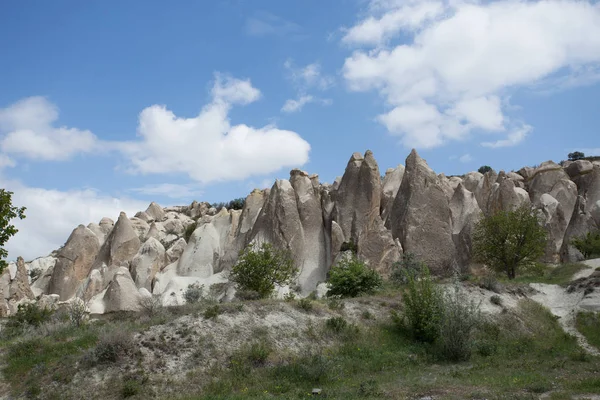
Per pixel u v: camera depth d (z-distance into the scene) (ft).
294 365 63.87
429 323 79.46
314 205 174.29
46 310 104.42
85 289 163.94
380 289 104.99
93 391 56.65
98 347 61.52
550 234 162.40
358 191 168.86
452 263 153.17
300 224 168.76
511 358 75.61
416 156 165.89
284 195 169.99
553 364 69.05
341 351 73.31
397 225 160.35
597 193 191.42
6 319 133.39
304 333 75.25
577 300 103.71
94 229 208.23
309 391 57.00
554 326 96.17
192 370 61.62
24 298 158.51
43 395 56.49
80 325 81.46
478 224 145.48
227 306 76.28
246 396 54.03
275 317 76.79
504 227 133.49
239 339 69.36
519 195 182.39
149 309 84.58
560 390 51.80
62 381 58.08
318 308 83.76
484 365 68.80
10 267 179.93
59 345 65.82
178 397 55.72
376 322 85.15
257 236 168.45
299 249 164.86
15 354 64.28
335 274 106.93
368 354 72.90
